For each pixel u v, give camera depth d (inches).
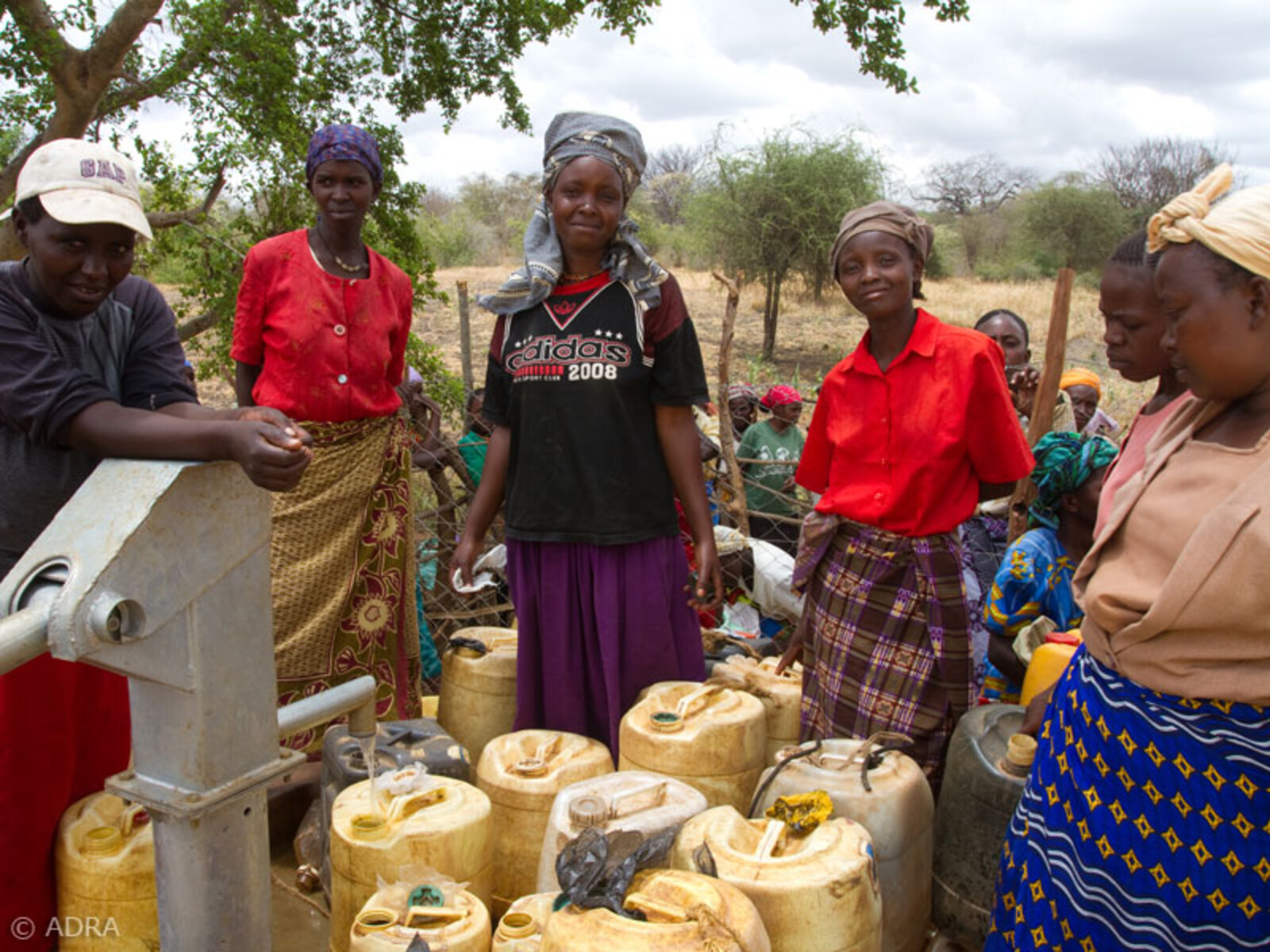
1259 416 65.9
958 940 103.0
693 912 74.9
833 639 120.4
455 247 1183.6
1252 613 62.9
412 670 150.0
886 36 318.0
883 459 115.3
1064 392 184.9
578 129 117.4
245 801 66.2
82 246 86.5
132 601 57.9
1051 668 120.3
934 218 1899.6
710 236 759.7
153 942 97.0
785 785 101.7
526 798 106.4
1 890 94.7
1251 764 65.4
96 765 103.3
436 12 313.0
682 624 130.4
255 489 64.8
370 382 139.9
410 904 87.5
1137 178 1925.4
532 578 125.9
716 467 226.4
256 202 289.3
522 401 123.3
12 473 93.3
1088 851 72.7
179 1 274.7
